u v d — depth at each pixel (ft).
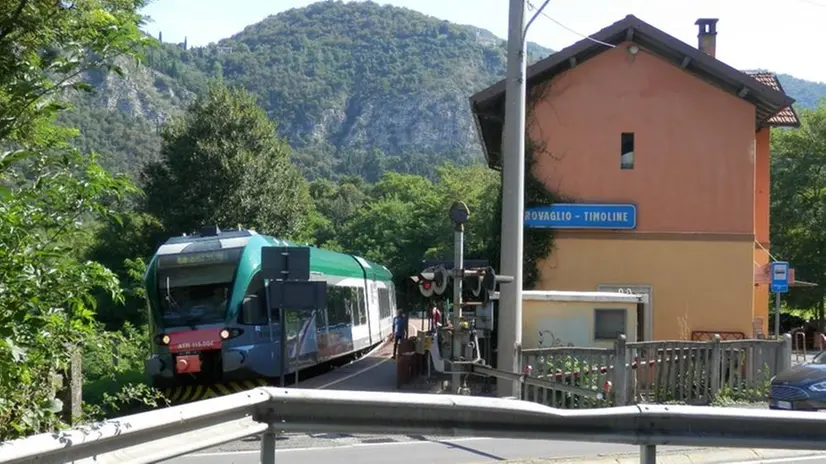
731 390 55.01
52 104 20.25
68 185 19.21
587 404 49.96
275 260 49.90
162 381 59.67
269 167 150.82
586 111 75.51
